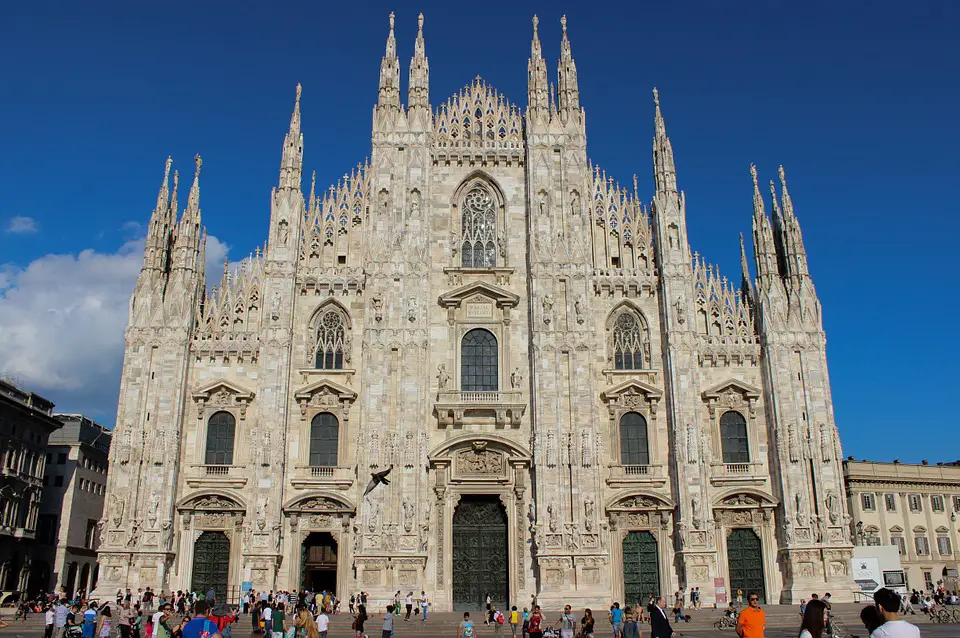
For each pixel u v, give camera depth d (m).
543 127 70.62
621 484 63.50
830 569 60.94
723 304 67.81
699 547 61.19
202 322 65.75
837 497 62.47
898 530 93.00
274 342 64.38
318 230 68.94
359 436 63.25
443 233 69.44
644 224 70.00
